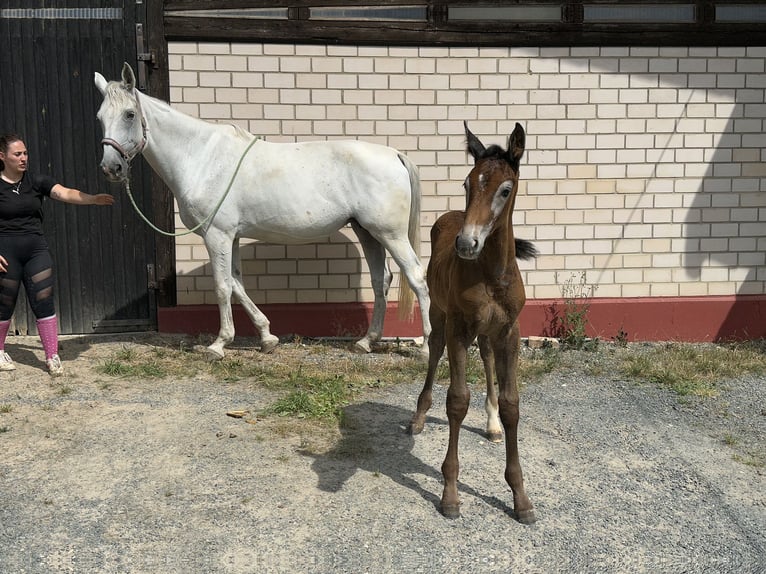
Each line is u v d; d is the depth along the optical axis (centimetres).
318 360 646
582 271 736
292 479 420
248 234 643
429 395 484
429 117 708
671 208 732
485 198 323
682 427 510
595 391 580
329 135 704
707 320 732
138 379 586
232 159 626
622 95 714
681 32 708
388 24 693
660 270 739
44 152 698
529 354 676
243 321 714
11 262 576
